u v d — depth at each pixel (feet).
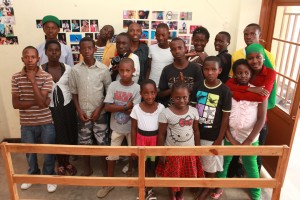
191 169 6.99
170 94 7.71
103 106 8.30
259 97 6.64
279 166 5.68
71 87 8.29
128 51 8.35
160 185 5.88
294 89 8.41
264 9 9.52
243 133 7.22
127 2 9.69
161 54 8.64
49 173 8.52
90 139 8.54
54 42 7.80
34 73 7.37
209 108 6.91
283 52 9.20
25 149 5.62
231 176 8.93
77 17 9.84
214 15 9.89
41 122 7.82
